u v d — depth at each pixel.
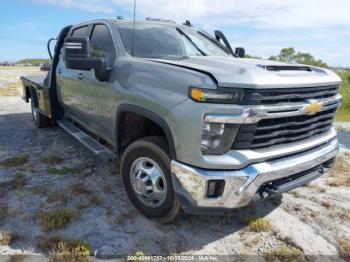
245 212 3.41
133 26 3.79
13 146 5.27
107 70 3.43
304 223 3.26
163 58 3.39
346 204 3.66
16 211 3.23
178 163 2.60
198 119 2.42
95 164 4.50
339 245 2.92
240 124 2.44
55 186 3.79
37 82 6.16
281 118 2.63
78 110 4.57
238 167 2.47
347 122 9.57
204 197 2.51
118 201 3.51
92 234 2.92
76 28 4.86
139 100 2.92
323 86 2.93
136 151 3.09
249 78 2.43
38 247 2.71
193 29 4.57
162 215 2.99
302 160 2.84
